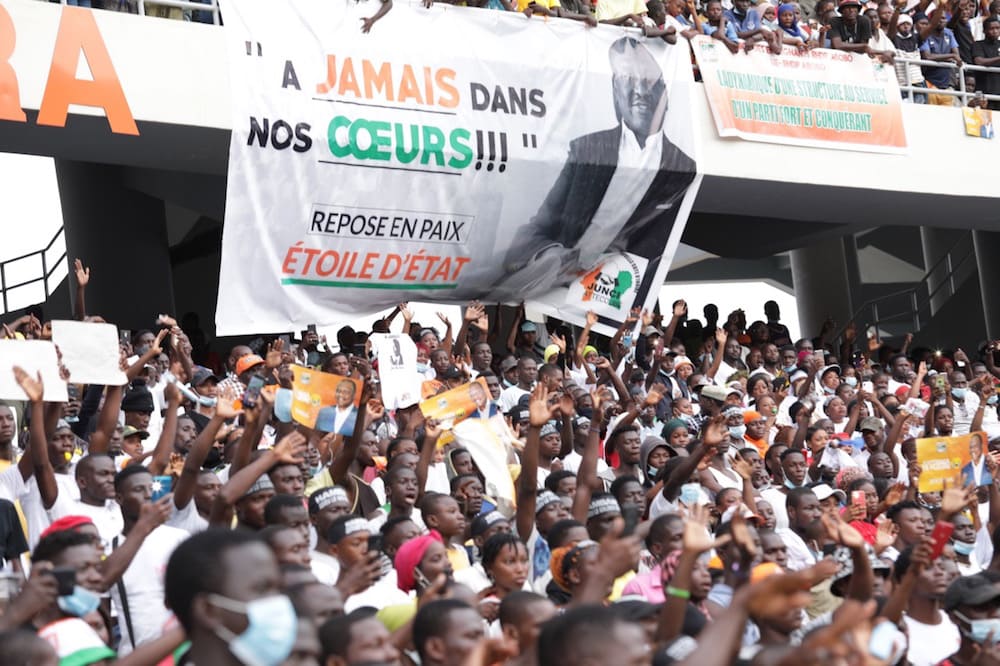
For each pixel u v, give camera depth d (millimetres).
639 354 12945
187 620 2633
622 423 8984
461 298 12172
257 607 2611
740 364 13836
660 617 3912
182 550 2660
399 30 11422
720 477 8867
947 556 5910
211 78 10594
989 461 9078
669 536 6074
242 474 5488
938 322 21578
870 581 5203
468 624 3922
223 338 17047
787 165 13484
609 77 12352
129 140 10867
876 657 3281
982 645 5051
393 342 8500
